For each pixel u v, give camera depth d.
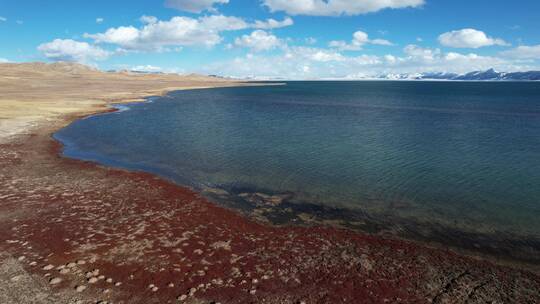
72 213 16.75
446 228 16.66
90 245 13.63
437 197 20.64
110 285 11.12
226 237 14.91
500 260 13.84
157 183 21.94
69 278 11.39
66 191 19.88
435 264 13.23
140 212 17.20
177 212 17.44
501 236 15.95
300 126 46.78
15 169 24.11
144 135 38.91
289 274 12.18
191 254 13.29
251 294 10.96
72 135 37.69
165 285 11.25
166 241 14.23
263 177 24.11
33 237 14.17
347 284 11.70
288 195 20.73
